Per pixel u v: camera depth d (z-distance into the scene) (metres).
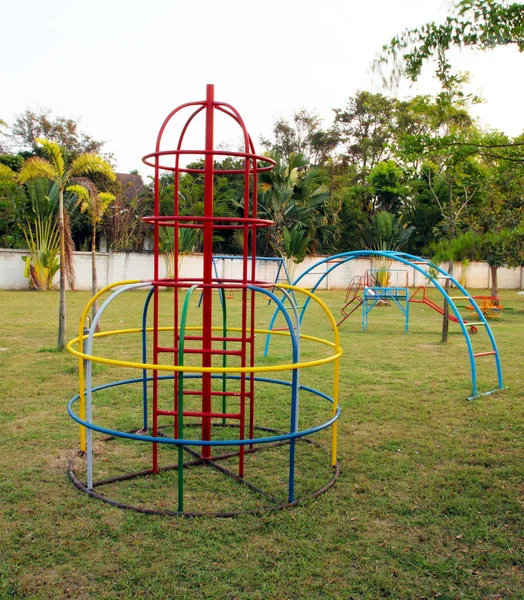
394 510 3.33
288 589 2.52
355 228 26.31
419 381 6.80
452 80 2.74
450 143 2.85
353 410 5.48
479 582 2.61
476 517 3.25
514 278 29.05
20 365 7.16
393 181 28.03
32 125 29.41
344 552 2.84
